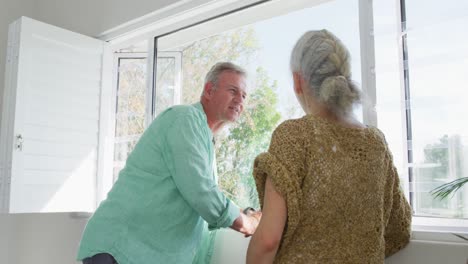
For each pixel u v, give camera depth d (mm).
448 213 1294
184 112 1420
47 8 2787
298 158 874
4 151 2049
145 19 2199
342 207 874
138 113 2443
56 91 2211
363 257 894
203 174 1333
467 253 1121
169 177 1387
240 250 1647
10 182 1993
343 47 955
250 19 1874
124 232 1333
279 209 859
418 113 1369
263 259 865
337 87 893
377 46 1479
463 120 1268
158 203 1357
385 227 1086
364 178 903
